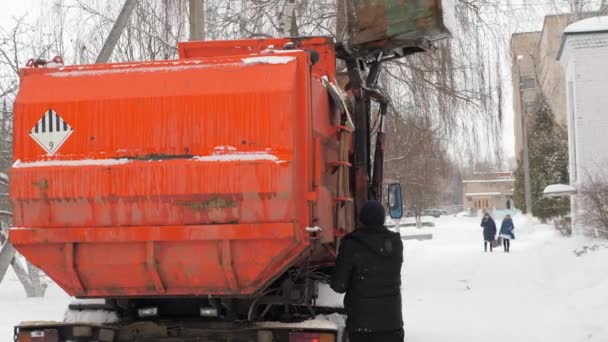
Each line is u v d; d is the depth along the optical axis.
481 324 10.63
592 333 9.08
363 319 5.56
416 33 7.02
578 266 15.88
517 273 18.52
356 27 7.21
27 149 5.40
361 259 5.59
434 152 22.44
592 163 22.42
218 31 15.89
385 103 7.91
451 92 16.19
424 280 17.58
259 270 5.15
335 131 6.29
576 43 22.89
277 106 5.11
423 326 10.59
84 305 6.21
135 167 5.18
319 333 5.48
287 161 5.02
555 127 41.16
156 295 5.46
